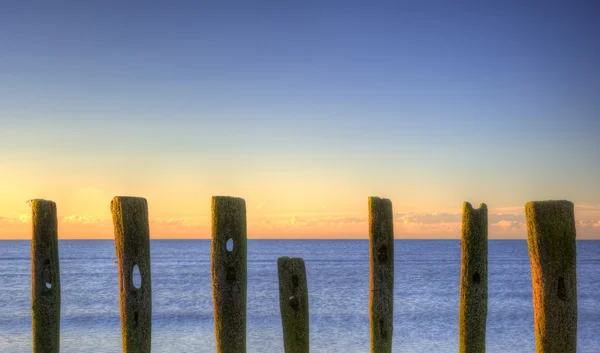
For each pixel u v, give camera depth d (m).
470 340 11.04
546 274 9.48
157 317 38.56
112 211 11.12
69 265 104.06
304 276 11.90
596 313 38.75
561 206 9.50
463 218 11.21
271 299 49.22
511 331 32.50
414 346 29.11
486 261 11.16
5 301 47.16
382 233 11.80
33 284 11.57
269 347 28.62
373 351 11.77
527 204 9.69
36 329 11.51
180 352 27.28
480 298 11.05
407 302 46.66
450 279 71.25
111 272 84.06
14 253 187.00
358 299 48.59
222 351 11.07
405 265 105.94
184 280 69.31
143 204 11.21
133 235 11.03
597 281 66.19
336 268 96.62
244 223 11.33
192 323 35.91
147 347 11.09
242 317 11.14
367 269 93.06
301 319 11.75
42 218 11.58
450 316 38.56
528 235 9.70
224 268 11.10
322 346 29.03
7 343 28.72
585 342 29.19
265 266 103.12
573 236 9.52
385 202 11.91
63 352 26.91
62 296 51.41
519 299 48.25
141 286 11.07
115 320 36.41
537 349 9.62
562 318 9.43
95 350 27.33
